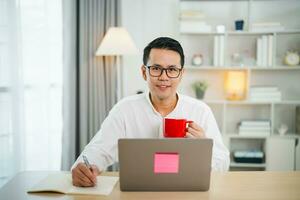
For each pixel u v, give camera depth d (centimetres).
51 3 320
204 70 351
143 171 121
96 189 126
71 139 320
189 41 347
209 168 121
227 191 125
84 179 129
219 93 353
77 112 327
